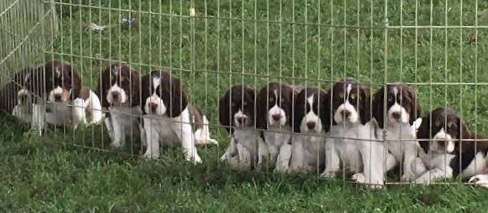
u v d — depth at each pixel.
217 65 3.12
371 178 2.53
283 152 2.62
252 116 2.62
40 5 3.11
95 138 2.88
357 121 2.54
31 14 3.12
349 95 2.53
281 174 2.57
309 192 2.48
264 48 3.61
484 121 2.95
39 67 2.93
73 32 3.75
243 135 2.65
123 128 2.83
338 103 2.53
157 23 3.88
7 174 2.61
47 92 2.90
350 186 2.52
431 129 2.53
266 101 2.59
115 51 3.62
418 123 2.61
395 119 2.51
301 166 2.63
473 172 2.57
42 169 2.64
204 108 3.01
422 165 2.58
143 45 3.69
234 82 3.24
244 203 2.39
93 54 3.55
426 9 4.05
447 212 2.34
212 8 4.09
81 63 3.22
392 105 2.51
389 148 2.60
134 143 2.86
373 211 2.35
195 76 3.30
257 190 2.48
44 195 2.48
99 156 2.74
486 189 2.47
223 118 2.68
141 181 2.54
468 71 3.39
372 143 2.54
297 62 3.48
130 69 2.78
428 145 2.54
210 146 2.84
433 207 2.38
